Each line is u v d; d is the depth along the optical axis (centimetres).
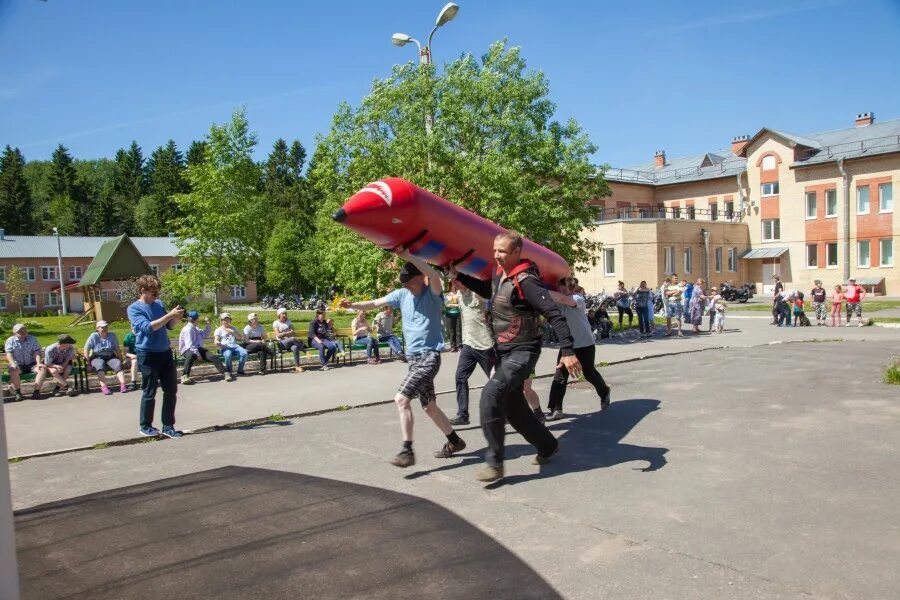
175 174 9456
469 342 754
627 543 414
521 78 1784
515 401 559
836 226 4075
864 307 3014
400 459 584
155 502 526
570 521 455
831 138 4456
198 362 1257
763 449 617
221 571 394
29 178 11475
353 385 1109
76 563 412
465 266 652
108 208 9681
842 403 812
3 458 238
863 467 552
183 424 822
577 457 614
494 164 1609
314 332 1358
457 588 363
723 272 4347
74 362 1134
